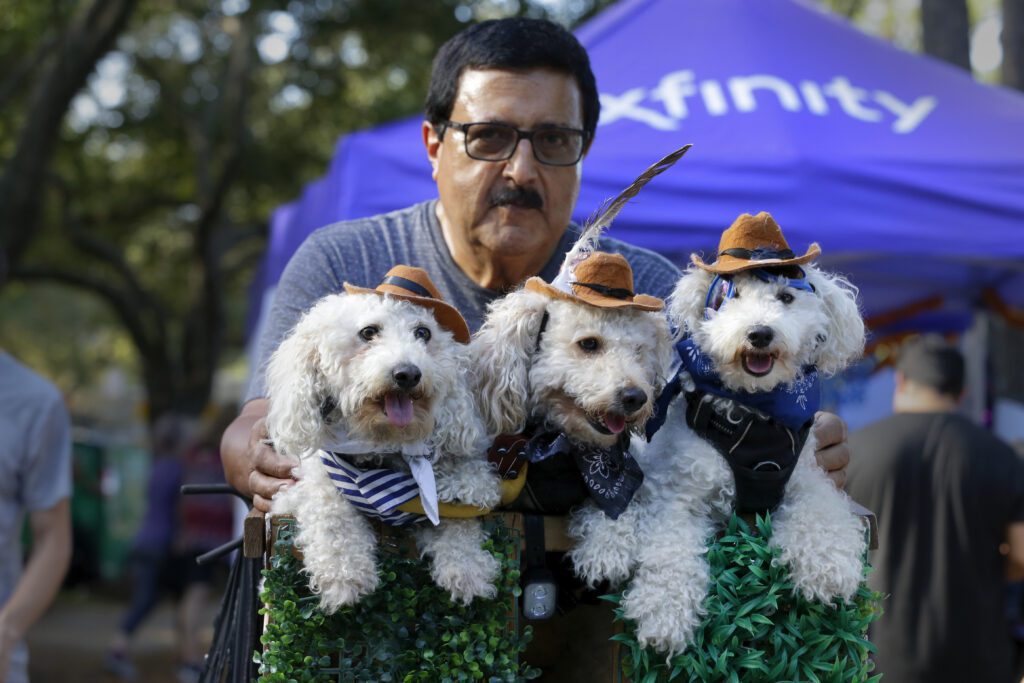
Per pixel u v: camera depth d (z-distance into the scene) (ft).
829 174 12.52
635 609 5.71
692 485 5.95
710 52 14.40
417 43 40.70
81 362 85.87
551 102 7.34
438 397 5.49
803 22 15.20
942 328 18.54
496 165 7.26
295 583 5.63
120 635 25.29
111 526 40.45
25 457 9.41
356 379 5.37
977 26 45.47
